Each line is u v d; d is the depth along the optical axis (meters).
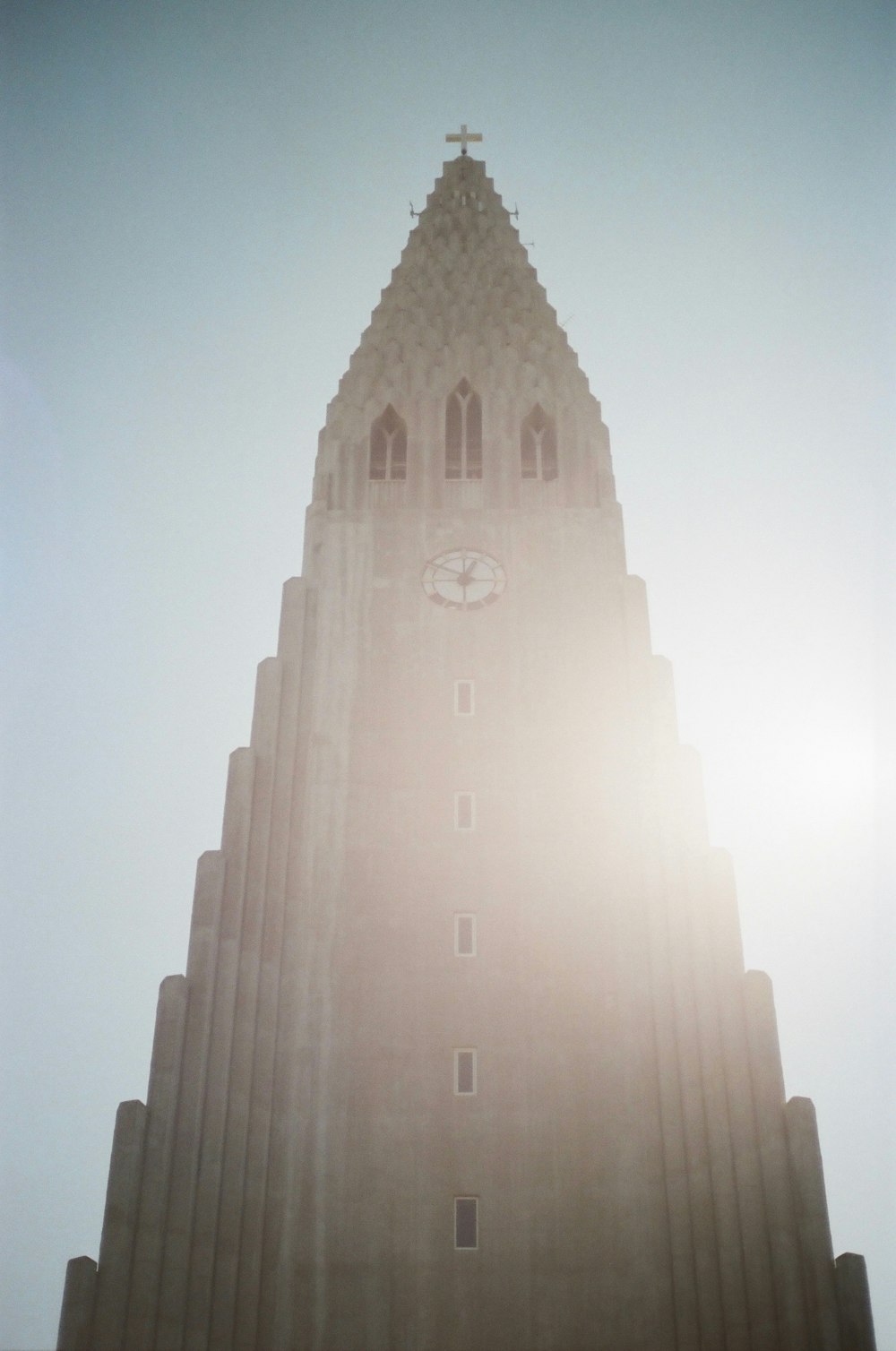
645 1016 43.97
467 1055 43.69
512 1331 39.06
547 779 48.94
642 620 52.44
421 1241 40.38
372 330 63.91
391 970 44.97
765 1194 40.34
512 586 53.78
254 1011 43.34
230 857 45.88
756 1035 42.81
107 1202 39.53
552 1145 41.94
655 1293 39.31
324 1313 39.09
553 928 45.81
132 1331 37.81
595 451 58.72
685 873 46.38
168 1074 41.53
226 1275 38.97
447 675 51.44
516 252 68.25
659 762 48.56
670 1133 41.75
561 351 62.94
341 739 49.56
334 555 54.66
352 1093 42.62
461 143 75.19
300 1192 40.84
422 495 56.91
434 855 47.38
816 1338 38.06
